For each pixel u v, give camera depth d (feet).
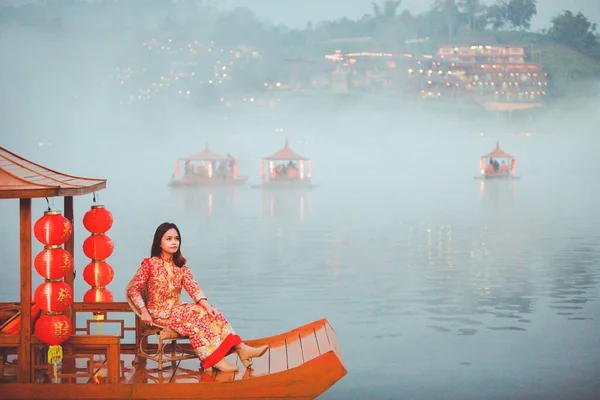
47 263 19.62
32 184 19.92
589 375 28.63
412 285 47.26
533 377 28.53
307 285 47.42
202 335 20.84
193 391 19.74
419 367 29.71
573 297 42.88
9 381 20.06
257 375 20.58
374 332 35.17
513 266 54.70
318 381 20.02
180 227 83.05
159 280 21.07
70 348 19.90
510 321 37.24
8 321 21.01
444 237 73.46
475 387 27.35
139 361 22.13
